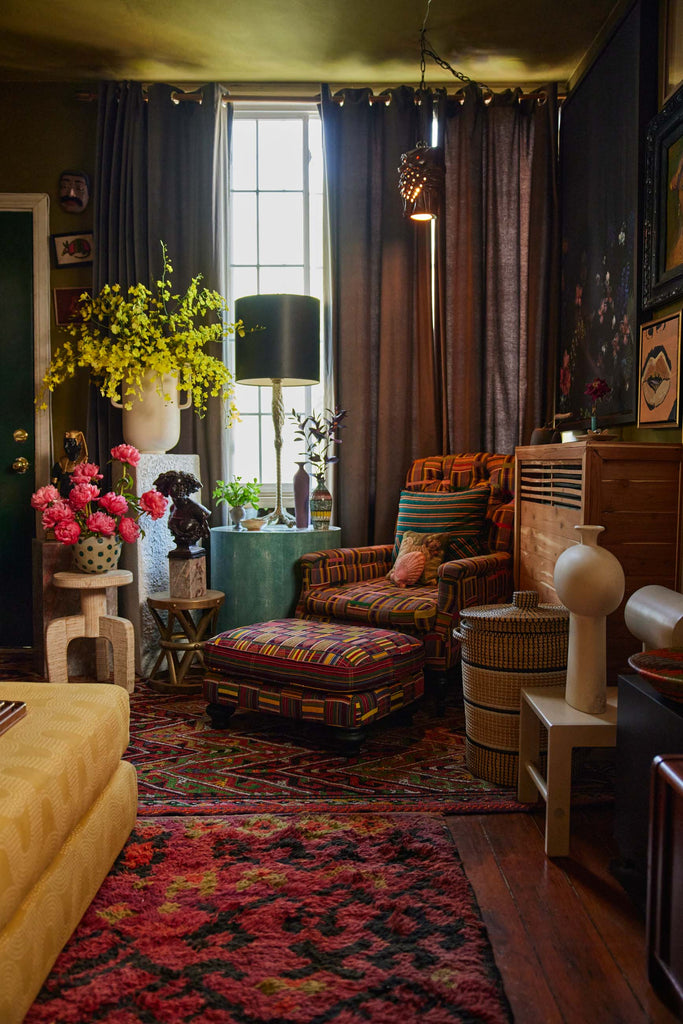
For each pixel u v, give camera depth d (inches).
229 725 111.8
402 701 104.6
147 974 54.7
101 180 152.3
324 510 139.3
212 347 154.4
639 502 94.5
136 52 145.0
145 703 122.7
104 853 64.9
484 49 142.9
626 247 119.2
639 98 114.2
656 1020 51.2
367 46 142.5
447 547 131.2
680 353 100.0
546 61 147.5
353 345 153.6
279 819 80.3
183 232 153.3
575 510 97.8
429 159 133.1
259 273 164.6
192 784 90.3
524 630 86.8
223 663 105.8
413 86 158.1
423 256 154.0
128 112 151.9
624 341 119.6
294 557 133.5
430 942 58.8
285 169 163.5
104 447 152.9
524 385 156.6
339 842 75.0
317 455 143.0
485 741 91.0
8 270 157.9
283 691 100.6
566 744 72.5
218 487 150.4
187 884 67.2
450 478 141.3
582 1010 52.2
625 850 65.7
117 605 138.6
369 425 154.6
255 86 157.4
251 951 57.5
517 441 155.8
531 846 75.6
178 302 148.6
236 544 133.0
